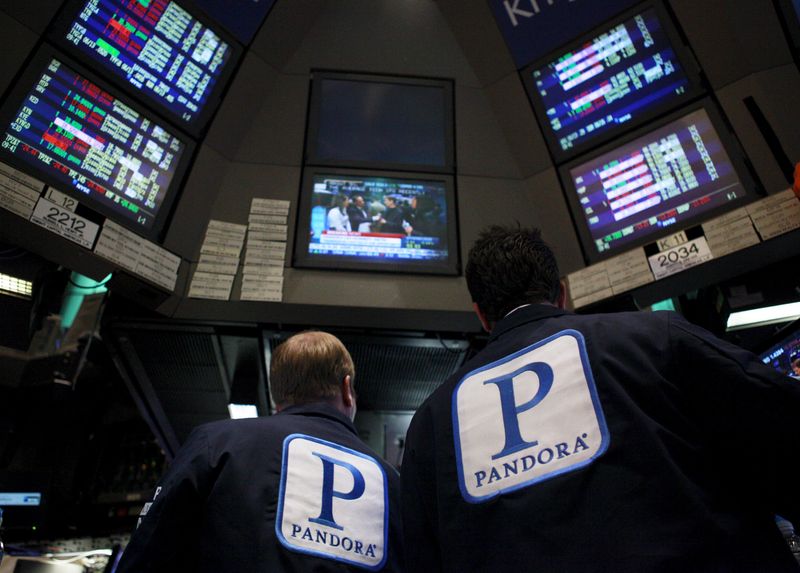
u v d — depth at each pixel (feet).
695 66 10.58
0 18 9.13
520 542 2.99
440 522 3.36
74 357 15.14
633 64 11.15
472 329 10.85
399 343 11.16
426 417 3.81
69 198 9.25
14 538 12.96
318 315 10.57
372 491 5.06
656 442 2.98
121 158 10.02
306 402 5.62
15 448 15.80
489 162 11.80
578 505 2.95
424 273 10.78
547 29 11.93
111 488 16.85
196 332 10.88
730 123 10.11
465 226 11.22
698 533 2.77
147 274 9.84
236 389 11.66
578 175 11.21
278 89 12.01
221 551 4.31
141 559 4.26
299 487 4.69
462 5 12.57
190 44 11.02
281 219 11.00
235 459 4.67
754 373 2.96
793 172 9.53
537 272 4.19
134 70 10.36
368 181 11.45
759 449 2.91
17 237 9.01
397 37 12.70
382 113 12.05
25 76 9.23
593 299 10.36
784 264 9.94
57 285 10.13
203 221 10.80
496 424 3.42
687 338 3.20
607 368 3.26
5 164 8.79
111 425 17.49
